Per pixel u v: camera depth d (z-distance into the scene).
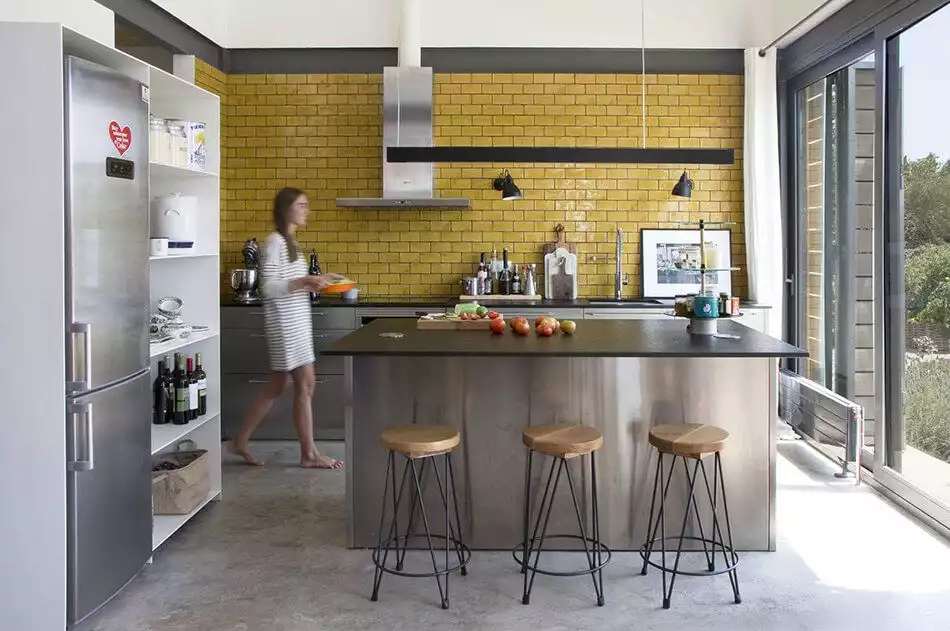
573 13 6.52
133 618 3.21
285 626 3.13
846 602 3.33
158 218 4.24
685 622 3.16
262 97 6.62
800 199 6.34
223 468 5.38
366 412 3.92
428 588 3.49
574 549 3.93
